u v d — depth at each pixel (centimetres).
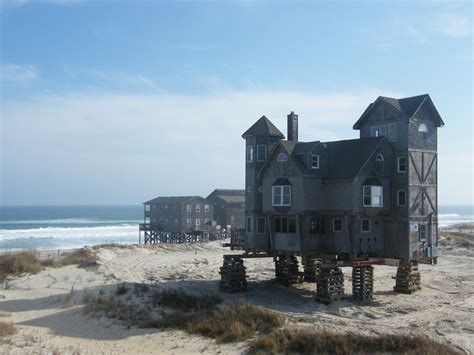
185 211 9669
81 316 3006
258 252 3791
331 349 2277
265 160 3825
